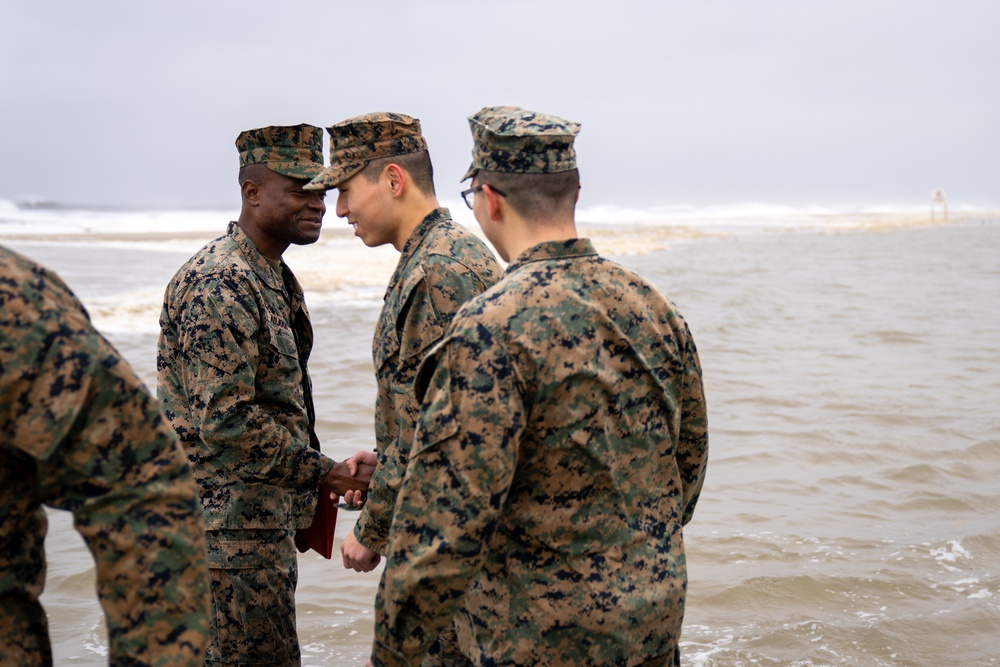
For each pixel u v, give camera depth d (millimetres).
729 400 10055
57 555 5898
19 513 1909
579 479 2430
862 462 7820
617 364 2475
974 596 5258
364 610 5238
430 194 3234
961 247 36562
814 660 4566
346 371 11477
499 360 2332
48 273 1919
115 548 1845
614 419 2467
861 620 4980
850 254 32688
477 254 3082
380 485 3029
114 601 1859
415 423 2973
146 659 1852
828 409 9633
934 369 11750
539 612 2420
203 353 3338
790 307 17812
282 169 3596
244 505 3498
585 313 2439
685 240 43406
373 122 3139
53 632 4828
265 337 3521
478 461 2301
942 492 7008
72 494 1857
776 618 5043
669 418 2588
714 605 5211
